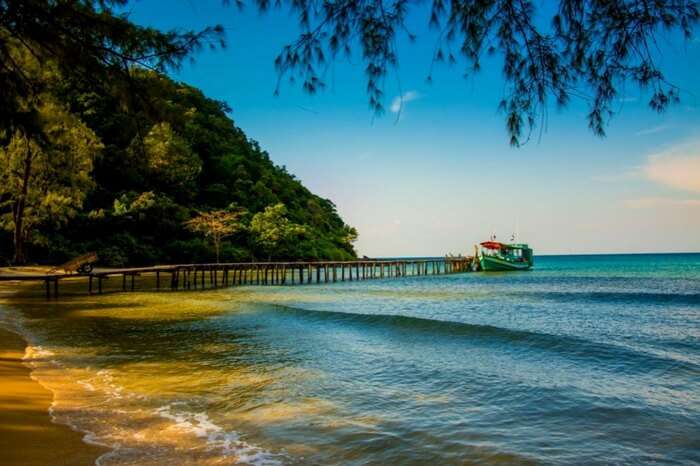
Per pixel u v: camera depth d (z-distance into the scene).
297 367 8.38
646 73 3.35
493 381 7.34
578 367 8.38
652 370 8.09
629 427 5.32
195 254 49.09
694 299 23.30
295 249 57.84
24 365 8.08
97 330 12.41
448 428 5.29
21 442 4.51
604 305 21.05
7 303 19.59
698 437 5.02
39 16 4.77
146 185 51.56
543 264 102.81
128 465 4.09
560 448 4.73
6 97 5.39
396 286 35.38
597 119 3.61
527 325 14.61
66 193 35.03
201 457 4.38
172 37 5.17
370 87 3.72
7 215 36.03
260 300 22.77
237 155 71.19
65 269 24.45
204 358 9.09
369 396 6.59
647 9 3.13
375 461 4.39
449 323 12.81
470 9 3.40
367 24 3.57
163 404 6.12
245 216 58.59
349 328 13.06
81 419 5.34
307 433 5.11
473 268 64.06
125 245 44.81
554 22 3.41
